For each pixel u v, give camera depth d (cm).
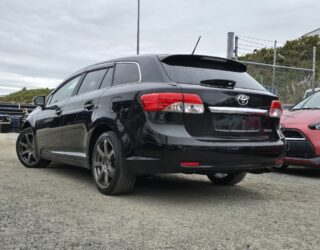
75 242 334
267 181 637
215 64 515
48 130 658
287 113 739
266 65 1138
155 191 534
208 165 439
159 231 366
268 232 371
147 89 458
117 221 393
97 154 518
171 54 492
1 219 390
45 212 417
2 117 1944
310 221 409
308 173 732
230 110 459
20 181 580
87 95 575
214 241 343
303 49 2397
